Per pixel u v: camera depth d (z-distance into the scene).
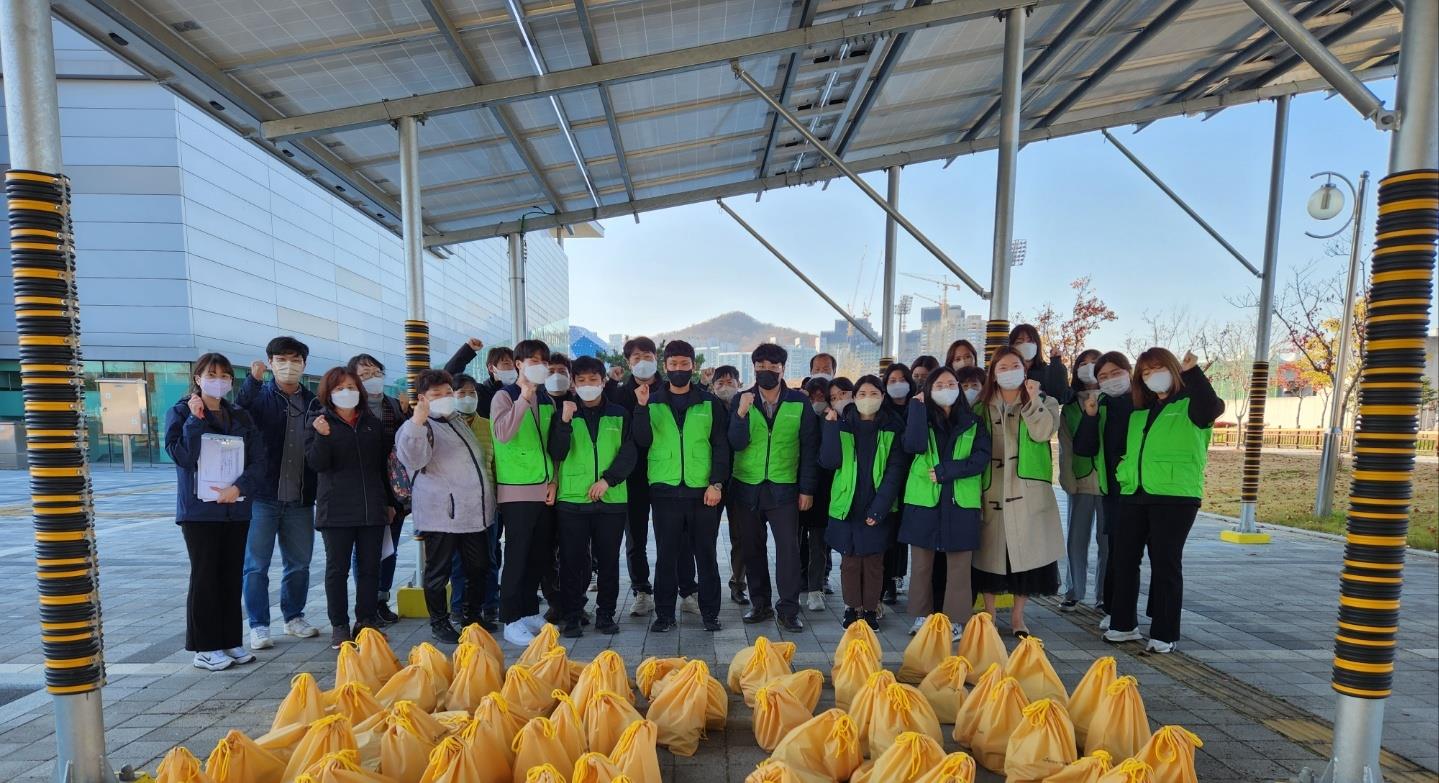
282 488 4.42
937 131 8.19
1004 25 5.46
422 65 4.67
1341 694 2.56
